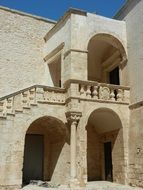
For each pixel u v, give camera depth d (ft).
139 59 56.24
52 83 68.28
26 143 64.13
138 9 58.39
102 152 66.49
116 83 67.92
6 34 67.21
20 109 48.57
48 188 48.32
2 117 46.70
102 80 72.23
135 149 53.01
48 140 63.36
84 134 50.96
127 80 59.31
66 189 46.68
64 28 59.47
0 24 67.00
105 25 60.23
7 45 66.69
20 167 46.44
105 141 64.49
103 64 71.87
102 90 55.21
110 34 60.08
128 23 61.82
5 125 46.68
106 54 71.87
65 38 58.18
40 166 63.77
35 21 71.77
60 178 54.54
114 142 59.31
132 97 57.00
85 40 56.54
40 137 64.90
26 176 62.85
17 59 67.10
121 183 54.85
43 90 51.67
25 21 70.49
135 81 56.75
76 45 55.11
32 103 49.93
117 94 57.00
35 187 49.83
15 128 47.47
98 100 53.93
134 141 53.67
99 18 59.88
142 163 50.49
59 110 52.42
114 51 67.87
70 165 49.42
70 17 56.49
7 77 64.95
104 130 64.39
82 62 54.65
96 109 53.42
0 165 45.01
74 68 53.57
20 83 66.08
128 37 61.26
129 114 56.90
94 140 67.62
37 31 71.36
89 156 66.03
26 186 51.62
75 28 56.03
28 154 63.82
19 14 70.08
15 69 66.28
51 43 66.85
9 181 45.16
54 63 68.95
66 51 56.44
